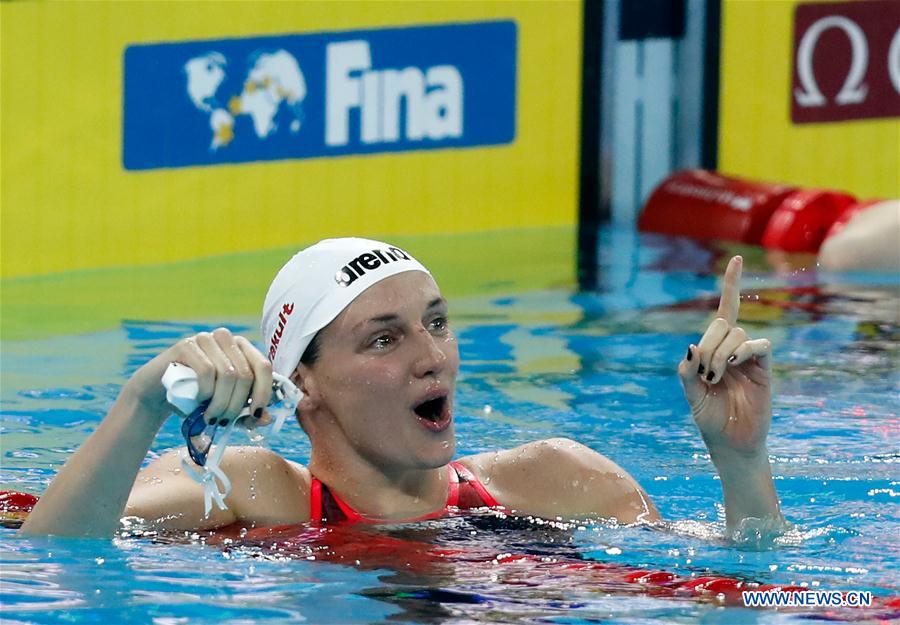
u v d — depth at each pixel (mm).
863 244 28047
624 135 33750
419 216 31062
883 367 20172
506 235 31516
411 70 30484
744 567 11641
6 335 21406
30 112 26297
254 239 29109
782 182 35281
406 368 12016
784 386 19094
